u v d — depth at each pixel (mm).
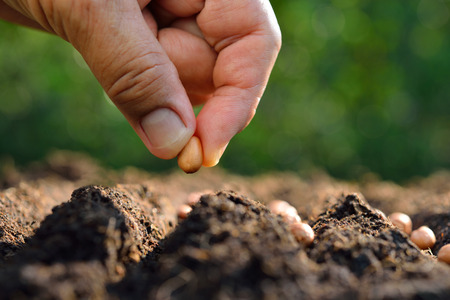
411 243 181
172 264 160
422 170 703
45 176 377
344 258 172
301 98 728
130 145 666
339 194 260
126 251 172
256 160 697
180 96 198
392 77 722
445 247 196
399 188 379
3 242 196
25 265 156
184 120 199
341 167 709
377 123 735
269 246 161
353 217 205
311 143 723
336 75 717
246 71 211
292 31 707
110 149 664
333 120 737
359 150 717
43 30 255
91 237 163
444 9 726
